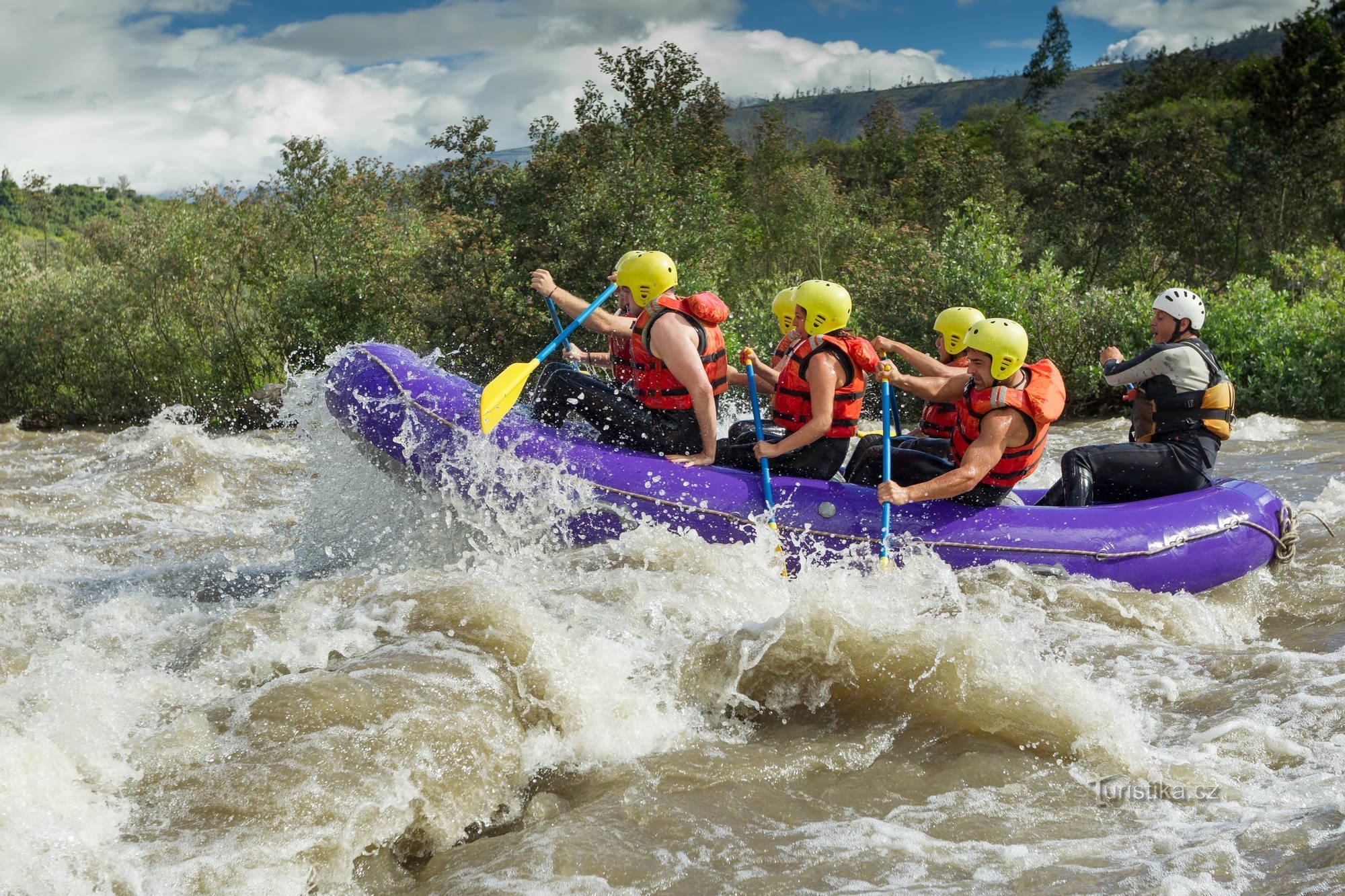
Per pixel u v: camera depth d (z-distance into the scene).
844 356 5.50
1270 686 4.09
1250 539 5.64
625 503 5.46
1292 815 3.10
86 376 15.62
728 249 15.19
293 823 3.05
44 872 2.76
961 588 5.14
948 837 3.12
